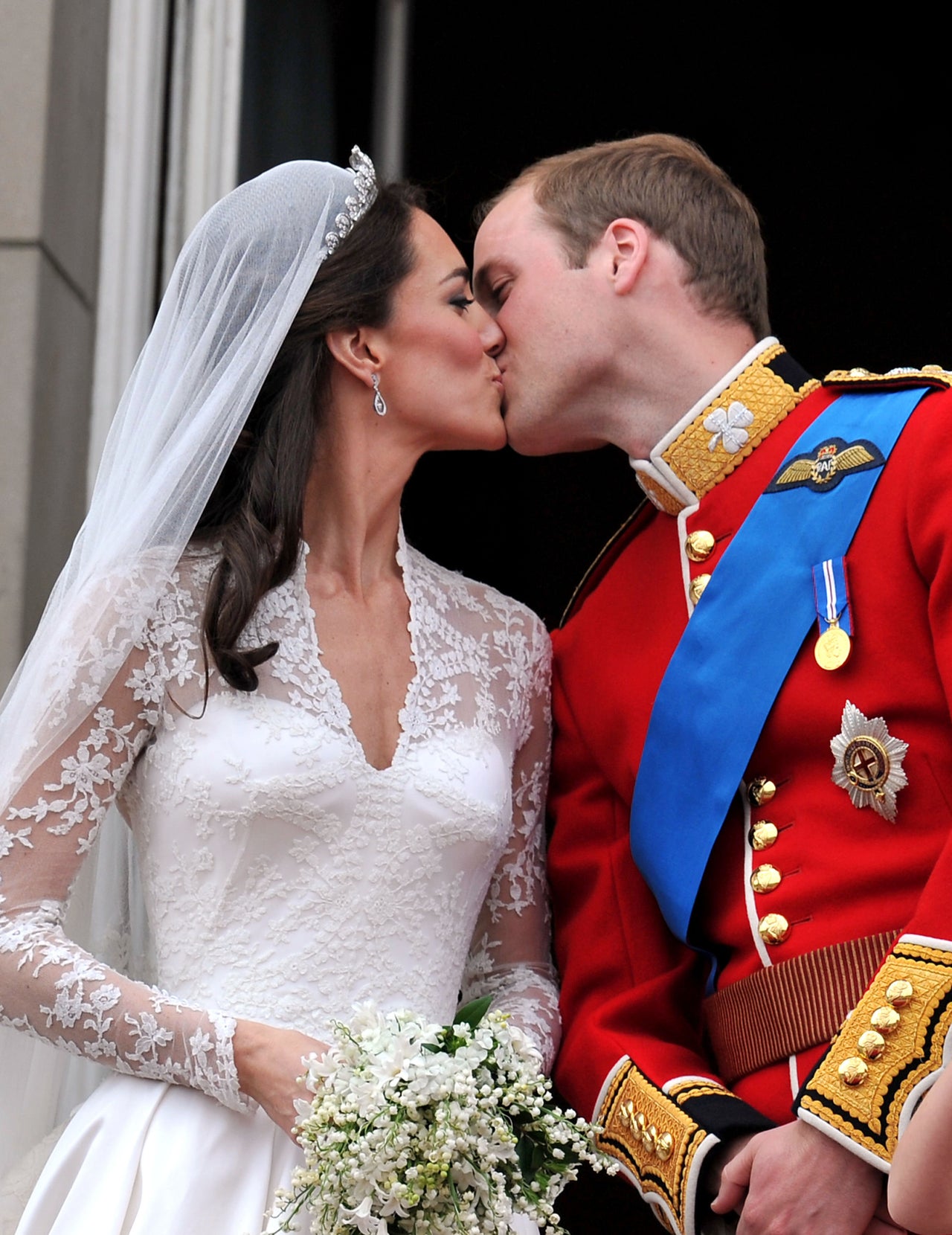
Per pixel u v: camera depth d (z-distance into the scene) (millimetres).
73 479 12984
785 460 9719
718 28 18641
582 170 10641
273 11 14297
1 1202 8977
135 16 13516
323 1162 7551
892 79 19109
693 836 9320
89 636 8938
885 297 19359
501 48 17344
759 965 9070
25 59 12555
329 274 9898
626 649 10227
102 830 9602
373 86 16000
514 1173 7793
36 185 12438
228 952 8789
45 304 12438
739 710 9242
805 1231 7773
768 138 19281
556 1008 10062
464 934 9500
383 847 9039
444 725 9734
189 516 9219
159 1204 8164
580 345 10242
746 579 9484
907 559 8930
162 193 13516
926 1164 6855
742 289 10461
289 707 9141
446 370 10109
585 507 18422
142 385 9766
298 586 9586
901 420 9305
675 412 10250
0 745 9000
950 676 8391
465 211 17062
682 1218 8484
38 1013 8523
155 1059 8406
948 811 8648
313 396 9883
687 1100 8820
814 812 9000
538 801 10570
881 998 7898
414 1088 7484
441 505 18266
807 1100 7918
